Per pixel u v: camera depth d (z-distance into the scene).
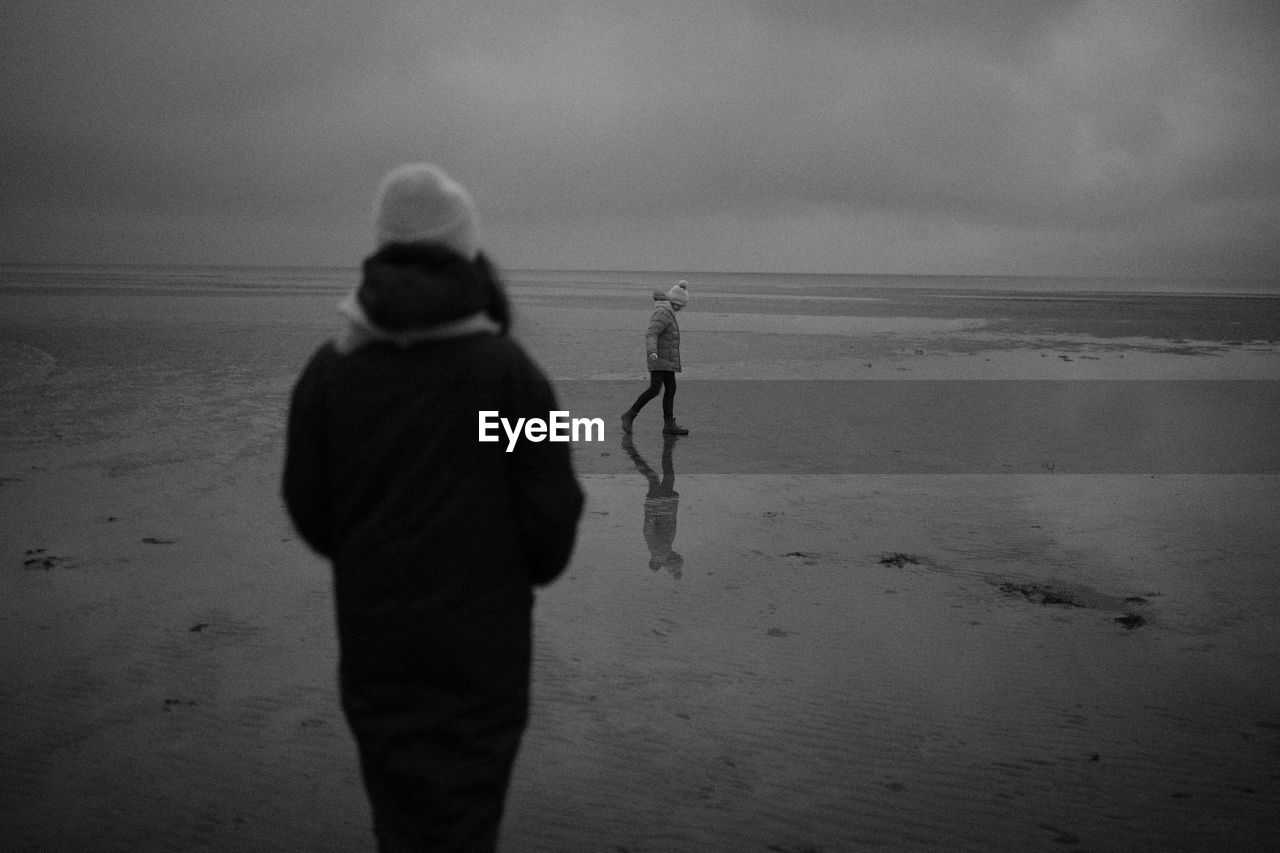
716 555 6.83
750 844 3.34
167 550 6.79
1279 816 3.52
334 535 2.18
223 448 10.44
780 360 20.47
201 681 4.65
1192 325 36.16
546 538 2.11
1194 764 3.91
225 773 3.79
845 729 4.20
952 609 5.75
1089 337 28.92
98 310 33.97
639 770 3.85
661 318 11.43
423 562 2.02
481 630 2.05
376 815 2.09
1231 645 5.20
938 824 3.46
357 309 2.07
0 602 5.70
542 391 2.13
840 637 5.29
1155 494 8.86
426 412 2.03
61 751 3.94
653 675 4.77
